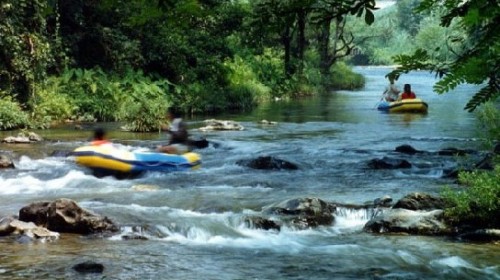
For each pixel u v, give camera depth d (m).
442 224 8.10
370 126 20.91
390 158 13.09
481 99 1.25
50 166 13.16
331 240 7.90
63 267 6.48
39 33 21.14
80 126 20.52
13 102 19.91
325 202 9.12
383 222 8.27
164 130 19.86
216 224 8.50
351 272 6.49
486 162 11.62
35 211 8.34
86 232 8.08
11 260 6.74
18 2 19.70
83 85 23.34
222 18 20.81
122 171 12.30
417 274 6.44
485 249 7.33
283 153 15.08
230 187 11.30
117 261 6.79
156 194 10.62
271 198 10.17
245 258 7.04
